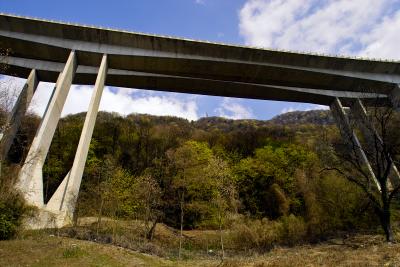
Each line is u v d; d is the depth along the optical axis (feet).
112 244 71.31
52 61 135.13
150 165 170.50
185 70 138.00
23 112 126.62
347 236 94.58
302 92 151.64
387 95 153.79
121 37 127.13
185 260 70.79
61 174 154.61
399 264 55.93
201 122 361.10
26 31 126.52
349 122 147.74
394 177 130.82
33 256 54.85
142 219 111.14
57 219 89.40
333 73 144.15
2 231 65.05
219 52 132.77
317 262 61.57
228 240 103.35
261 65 138.00
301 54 137.49
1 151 97.55
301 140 207.21
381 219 82.84
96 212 109.60
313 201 113.19
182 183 128.16
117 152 181.88
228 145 209.67
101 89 124.88
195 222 128.26
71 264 51.93
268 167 151.74
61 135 179.83
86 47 127.95
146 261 59.98
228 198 122.42
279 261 64.08
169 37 127.13
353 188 107.24
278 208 136.56
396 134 102.17
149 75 139.13
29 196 91.35
